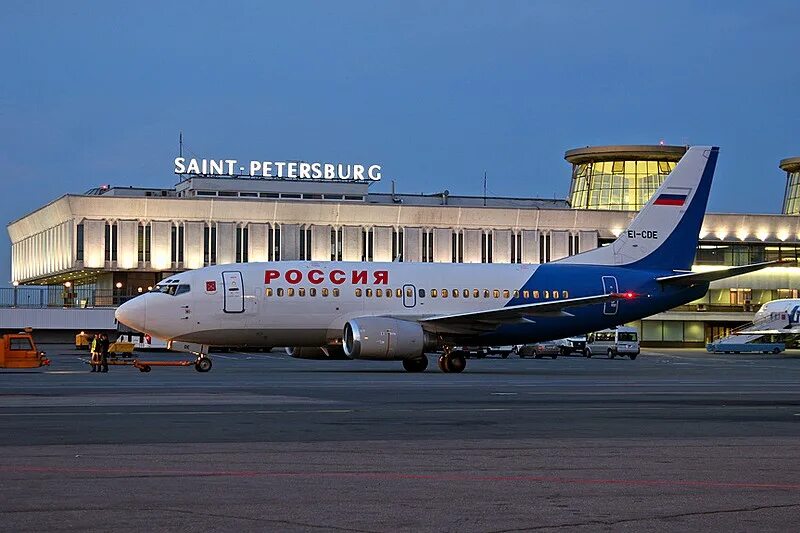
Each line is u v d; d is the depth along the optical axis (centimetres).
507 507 1806
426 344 7144
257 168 15662
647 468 2291
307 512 1753
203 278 7194
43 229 15925
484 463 2358
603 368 8569
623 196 17688
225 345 7300
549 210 15575
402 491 1967
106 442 2722
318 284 7350
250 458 2423
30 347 7581
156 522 1661
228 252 14612
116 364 8162
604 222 15812
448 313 7594
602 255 8131
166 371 7356
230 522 1666
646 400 4412
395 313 7475
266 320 7238
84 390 4891
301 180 15812
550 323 7812
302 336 7338
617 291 7975
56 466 2275
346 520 1688
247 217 14675
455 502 1852
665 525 1662
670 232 8250
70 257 14275
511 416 3572
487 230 15450
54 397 4378
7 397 4372
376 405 4038
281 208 14700
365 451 2564
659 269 8219
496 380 6147
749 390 5200
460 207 15262
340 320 7369
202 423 3250
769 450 2628
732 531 1620
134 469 2238
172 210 14412
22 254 17738
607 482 2088
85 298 15050
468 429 3117
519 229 15538
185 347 7306
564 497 1909
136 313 7100
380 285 7475
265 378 6197
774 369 8488
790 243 16712
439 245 15275
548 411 3794
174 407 3872
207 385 5381
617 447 2678
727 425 3278
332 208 14862
